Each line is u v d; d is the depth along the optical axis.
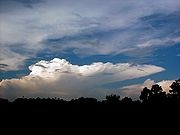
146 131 77.88
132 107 91.25
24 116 80.38
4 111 81.38
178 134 75.06
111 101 94.81
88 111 89.62
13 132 71.31
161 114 84.81
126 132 77.88
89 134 76.56
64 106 90.94
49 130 75.50
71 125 80.00
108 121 83.62
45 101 91.69
